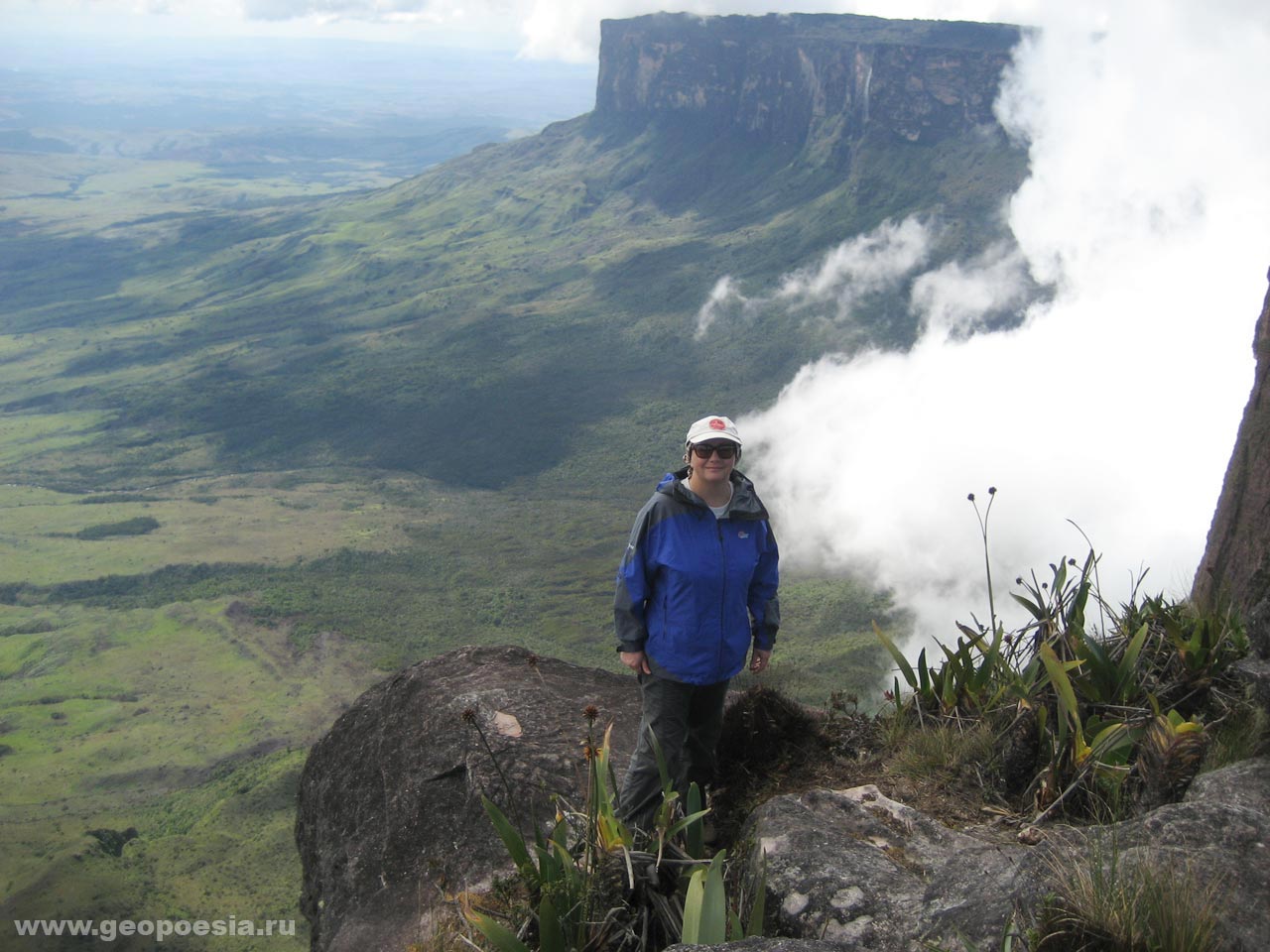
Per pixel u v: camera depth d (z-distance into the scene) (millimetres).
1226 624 4352
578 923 3025
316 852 4840
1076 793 3697
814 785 4215
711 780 4062
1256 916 2320
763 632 3867
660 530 3697
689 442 3652
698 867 3105
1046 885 2549
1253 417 5703
